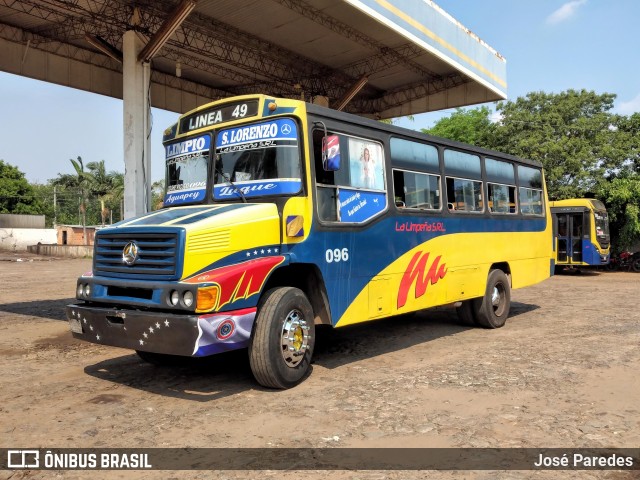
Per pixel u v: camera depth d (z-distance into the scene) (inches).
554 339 335.9
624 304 511.2
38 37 667.4
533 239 439.8
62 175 2222.0
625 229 1039.0
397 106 959.6
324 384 236.2
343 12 626.8
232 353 300.8
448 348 314.2
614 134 1076.5
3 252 1769.2
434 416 192.9
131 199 586.2
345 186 260.2
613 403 206.7
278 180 237.6
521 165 435.2
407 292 298.4
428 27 672.4
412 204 308.7
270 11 622.8
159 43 568.7
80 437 176.4
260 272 216.8
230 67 796.0
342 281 255.1
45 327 396.5
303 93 866.1
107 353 307.4
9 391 231.1
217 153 258.8
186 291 196.7
